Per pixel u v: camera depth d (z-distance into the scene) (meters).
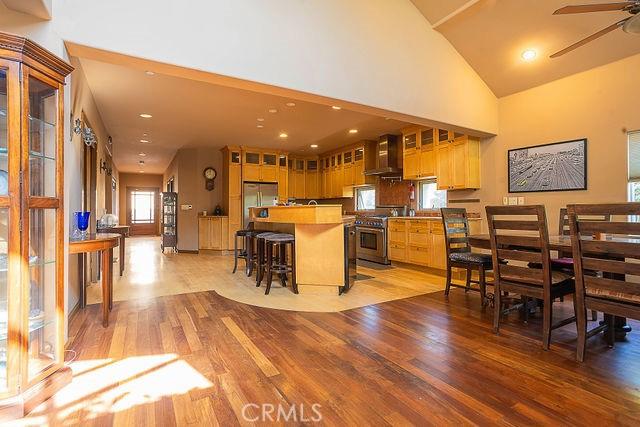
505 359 2.21
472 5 3.59
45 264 1.90
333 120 5.52
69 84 2.44
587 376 1.98
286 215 4.16
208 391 1.83
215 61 2.71
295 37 3.11
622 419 1.57
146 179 13.88
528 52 3.88
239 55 2.82
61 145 1.95
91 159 4.54
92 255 4.51
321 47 3.25
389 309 3.32
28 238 1.68
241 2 2.85
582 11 2.35
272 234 4.46
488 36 3.90
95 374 2.01
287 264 4.49
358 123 5.72
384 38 3.66
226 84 2.97
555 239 2.80
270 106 4.76
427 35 3.99
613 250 2.01
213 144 7.55
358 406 1.68
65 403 1.71
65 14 2.20
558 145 4.05
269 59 2.96
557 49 3.72
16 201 1.63
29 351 1.79
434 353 2.30
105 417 1.59
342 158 7.94
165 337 2.60
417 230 5.27
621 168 3.56
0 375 1.69
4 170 1.67
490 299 3.50
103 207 5.98
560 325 2.44
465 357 2.24
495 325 2.69
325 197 8.66
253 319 3.03
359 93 3.47
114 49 2.34
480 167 4.91
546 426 1.52
